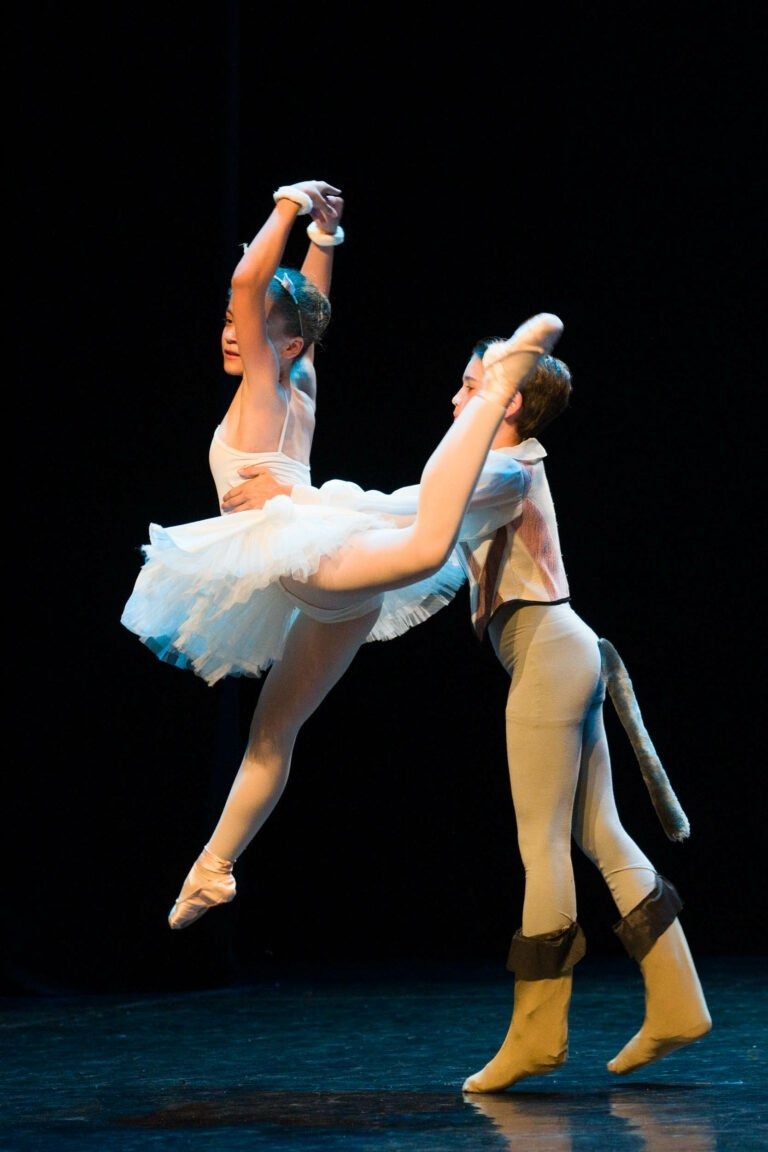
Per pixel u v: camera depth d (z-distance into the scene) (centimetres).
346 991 1599
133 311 1694
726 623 1880
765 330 1848
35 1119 879
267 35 1930
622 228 1873
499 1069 945
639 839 1903
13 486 1680
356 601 898
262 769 934
